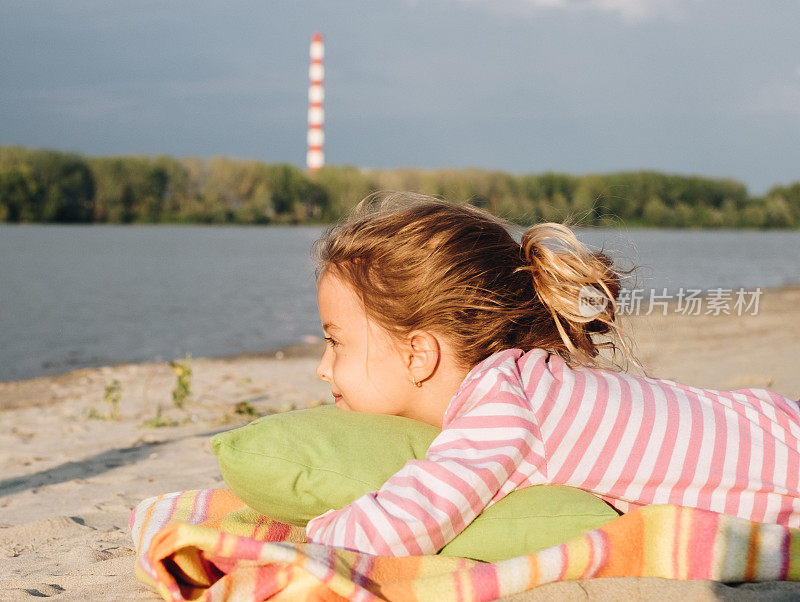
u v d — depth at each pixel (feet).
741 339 29.53
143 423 17.58
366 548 4.98
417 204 6.22
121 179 261.44
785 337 30.45
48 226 250.16
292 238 188.75
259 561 4.93
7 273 85.81
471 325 5.76
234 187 270.26
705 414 5.64
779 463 5.55
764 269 81.82
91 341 38.27
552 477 5.51
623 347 6.34
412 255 5.74
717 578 5.24
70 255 118.73
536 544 5.33
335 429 5.93
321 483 5.67
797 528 5.61
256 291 66.74
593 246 6.51
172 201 268.41
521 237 6.11
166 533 4.93
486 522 5.38
